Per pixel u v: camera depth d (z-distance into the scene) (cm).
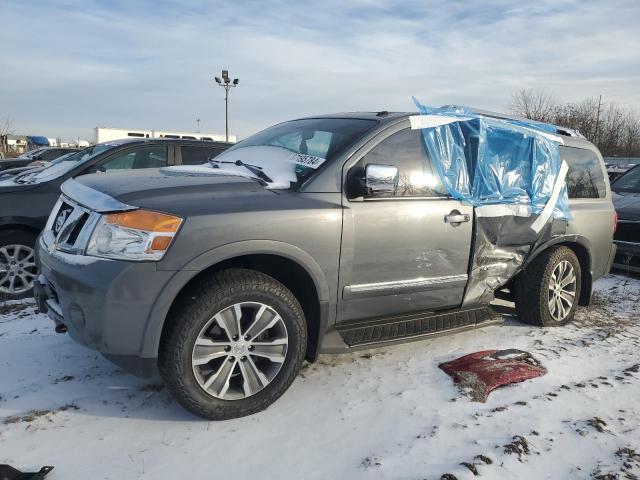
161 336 285
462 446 279
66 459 258
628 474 263
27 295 522
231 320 294
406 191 363
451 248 381
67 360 364
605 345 433
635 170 878
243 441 280
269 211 302
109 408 307
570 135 502
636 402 336
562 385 354
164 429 288
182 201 291
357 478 251
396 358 393
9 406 303
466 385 347
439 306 395
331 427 296
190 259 279
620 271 716
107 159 612
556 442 287
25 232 523
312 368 372
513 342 431
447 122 392
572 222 470
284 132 419
